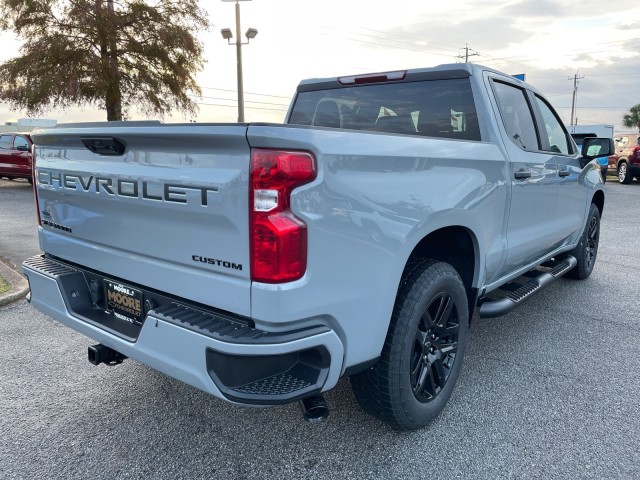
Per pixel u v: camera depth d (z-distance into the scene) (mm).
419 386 2762
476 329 4438
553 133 4598
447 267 2781
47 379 3434
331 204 2061
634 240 8617
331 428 2877
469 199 2873
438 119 3557
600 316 4766
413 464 2568
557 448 2693
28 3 21438
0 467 2523
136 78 23734
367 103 3904
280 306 1969
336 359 2158
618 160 20375
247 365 2008
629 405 3137
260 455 2641
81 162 2666
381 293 2320
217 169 2035
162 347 2203
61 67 22172
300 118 4363
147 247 2383
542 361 3777
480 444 2734
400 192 2379
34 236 8586
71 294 2852
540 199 3957
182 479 2455
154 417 2984
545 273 4430
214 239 2084
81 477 2461
